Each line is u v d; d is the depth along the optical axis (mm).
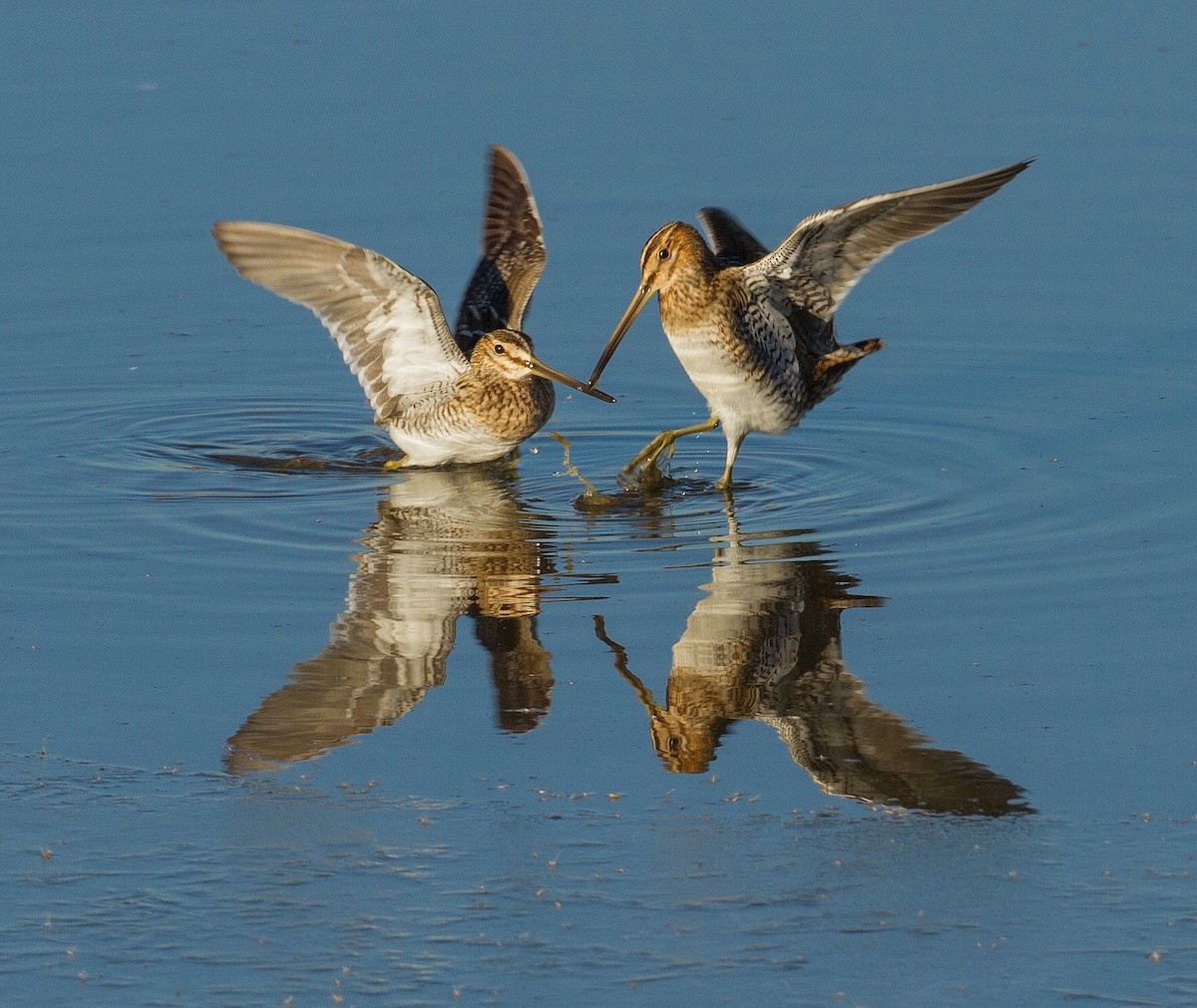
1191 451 15781
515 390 16266
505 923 8375
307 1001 7777
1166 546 13367
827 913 8398
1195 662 11195
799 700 10820
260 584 13000
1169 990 7719
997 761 9945
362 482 16016
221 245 15109
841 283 15086
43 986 7922
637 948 8141
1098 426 16625
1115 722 10383
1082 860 8820
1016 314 19703
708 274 14969
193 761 10125
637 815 9422
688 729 10445
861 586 12734
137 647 11766
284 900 8617
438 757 10156
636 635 11883
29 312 20094
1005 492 14898
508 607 12469
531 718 10656
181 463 16469
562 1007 7691
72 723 10617
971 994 7727
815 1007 7660
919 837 9094
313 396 18625
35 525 14469
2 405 18031
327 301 15867
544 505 15125
